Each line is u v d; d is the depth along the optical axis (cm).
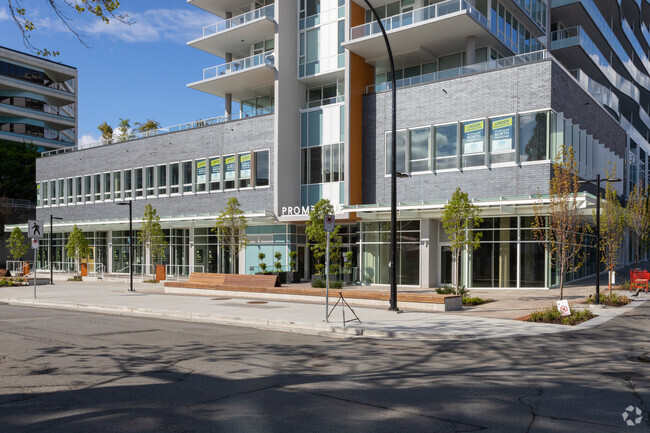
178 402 659
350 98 2928
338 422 582
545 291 2317
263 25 3350
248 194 3356
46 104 7738
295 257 3148
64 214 4628
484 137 2536
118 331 1295
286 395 693
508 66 2489
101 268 3994
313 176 3206
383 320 1411
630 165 4541
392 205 1620
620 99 5109
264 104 3875
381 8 3131
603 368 870
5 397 682
